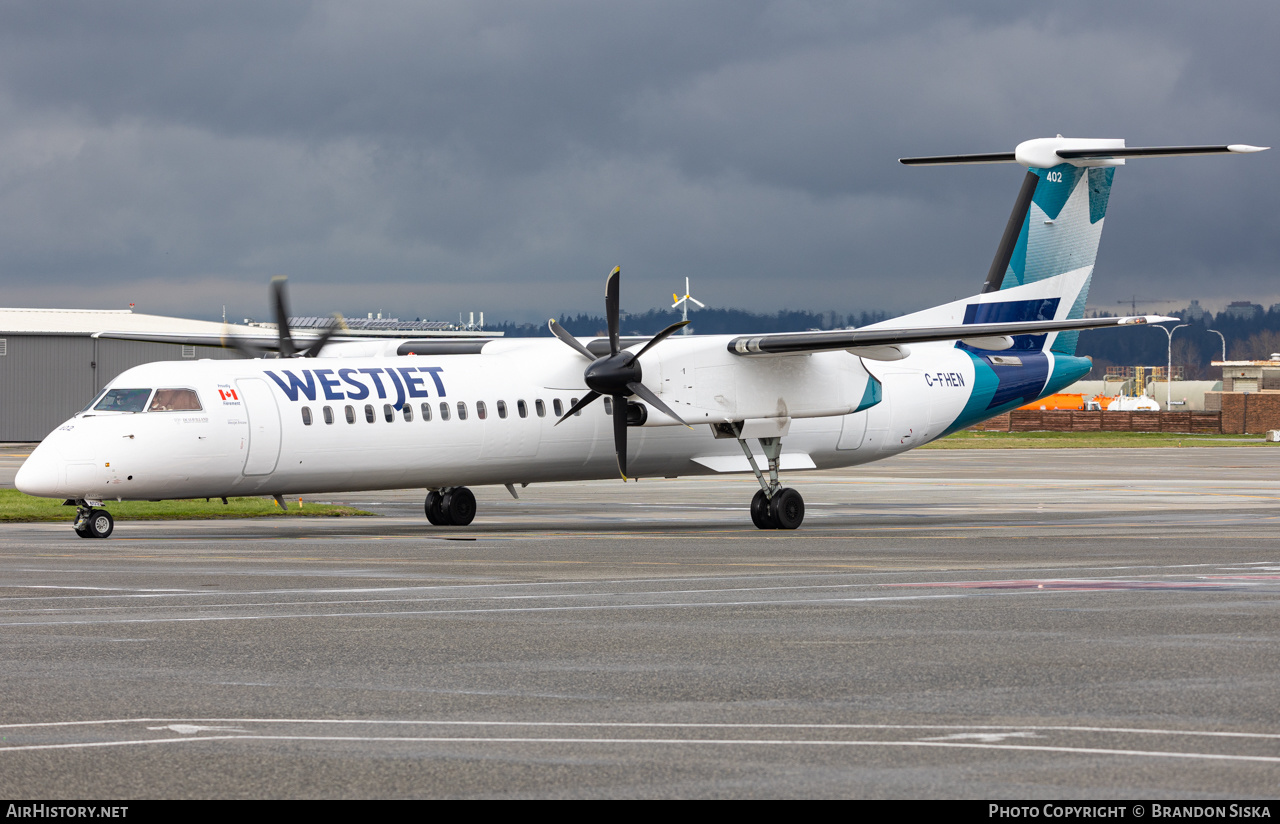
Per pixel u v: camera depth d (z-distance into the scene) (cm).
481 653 3431
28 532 7962
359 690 2955
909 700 2833
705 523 9088
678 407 8431
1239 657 3341
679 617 4081
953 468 17362
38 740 2469
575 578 5222
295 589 4816
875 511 10288
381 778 2195
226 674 3145
